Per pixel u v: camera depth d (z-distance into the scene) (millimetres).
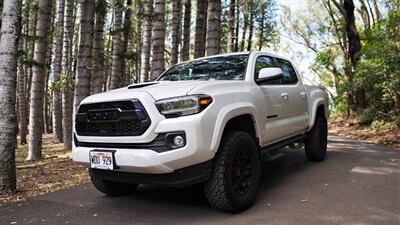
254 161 3785
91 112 3547
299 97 5312
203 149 3143
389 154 7094
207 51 7965
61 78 14164
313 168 5625
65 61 17219
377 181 4699
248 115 3906
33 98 9875
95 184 4273
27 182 5484
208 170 3312
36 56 9875
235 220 3340
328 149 7961
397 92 11586
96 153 3477
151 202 4066
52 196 4500
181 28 21203
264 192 4324
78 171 6559
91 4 9023
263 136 4164
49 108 31391
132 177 3418
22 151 13766
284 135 4816
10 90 4629
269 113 4316
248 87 4055
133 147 3287
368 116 13594
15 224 3438
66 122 12570
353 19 15211
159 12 8508
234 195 3438
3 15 4625
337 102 17938
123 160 3244
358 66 12391
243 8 22094
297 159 6480
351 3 15172
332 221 3240
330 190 4293
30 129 9828
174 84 3705
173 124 3131
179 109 3188
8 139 4637
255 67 4496
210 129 3227
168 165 3109
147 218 3502
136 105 3234
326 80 23125
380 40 11812
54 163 7938
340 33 19656
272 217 3389
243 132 3754
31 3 13852
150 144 3189
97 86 10625
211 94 3398
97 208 3904
